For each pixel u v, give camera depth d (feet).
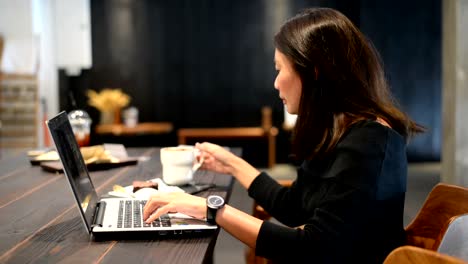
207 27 23.91
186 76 24.14
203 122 24.35
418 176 20.59
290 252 3.94
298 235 3.94
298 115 4.47
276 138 24.25
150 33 23.94
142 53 23.99
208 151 6.13
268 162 24.27
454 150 14.65
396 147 4.15
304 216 4.53
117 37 23.88
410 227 5.04
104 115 22.81
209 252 3.83
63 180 6.31
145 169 7.20
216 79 24.16
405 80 23.41
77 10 23.08
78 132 7.88
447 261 2.86
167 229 3.96
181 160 5.83
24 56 22.25
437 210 4.88
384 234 4.13
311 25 4.35
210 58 24.07
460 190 4.74
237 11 23.81
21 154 8.77
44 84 23.63
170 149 6.05
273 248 3.97
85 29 23.20
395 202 4.15
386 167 4.04
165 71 24.08
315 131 4.36
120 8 23.79
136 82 24.08
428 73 23.53
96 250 3.67
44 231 4.15
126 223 4.10
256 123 24.27
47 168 6.98
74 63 23.32
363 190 3.93
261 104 24.17
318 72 4.30
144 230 3.94
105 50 23.90
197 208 4.14
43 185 6.01
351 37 4.32
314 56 4.27
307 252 3.91
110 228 3.94
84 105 23.95
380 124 4.16
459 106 14.47
